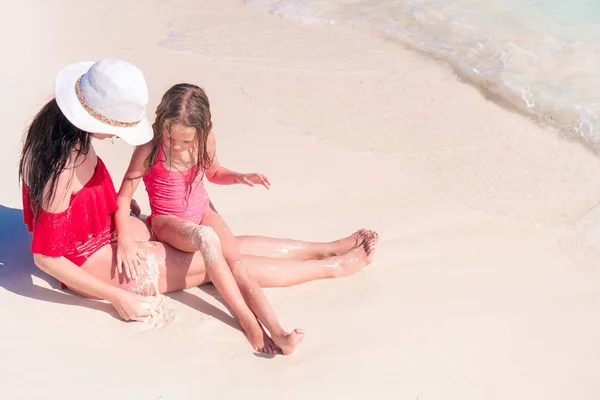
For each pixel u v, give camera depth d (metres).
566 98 6.81
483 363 3.72
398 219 5.14
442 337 3.89
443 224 5.12
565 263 4.79
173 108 3.79
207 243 3.81
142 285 3.94
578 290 4.48
